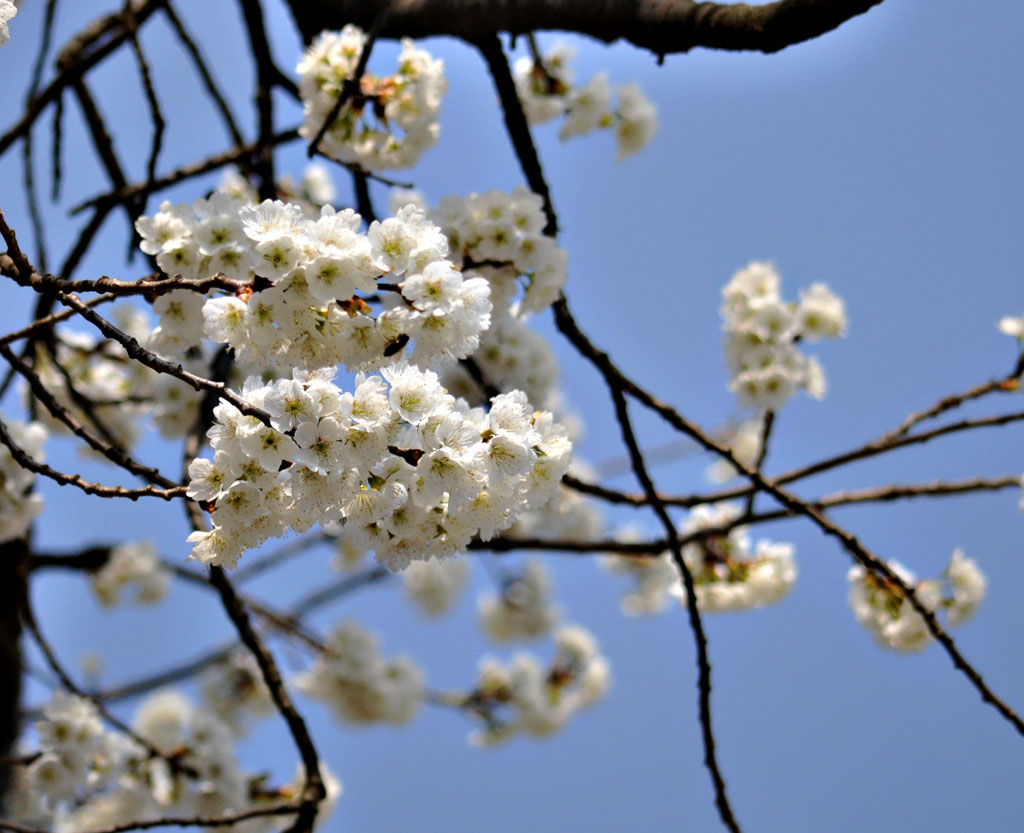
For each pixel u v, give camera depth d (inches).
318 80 150.0
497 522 94.0
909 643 172.9
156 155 159.9
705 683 147.8
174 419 201.8
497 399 91.4
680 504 175.3
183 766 193.8
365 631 275.3
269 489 86.9
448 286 89.8
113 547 256.5
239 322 90.7
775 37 121.7
